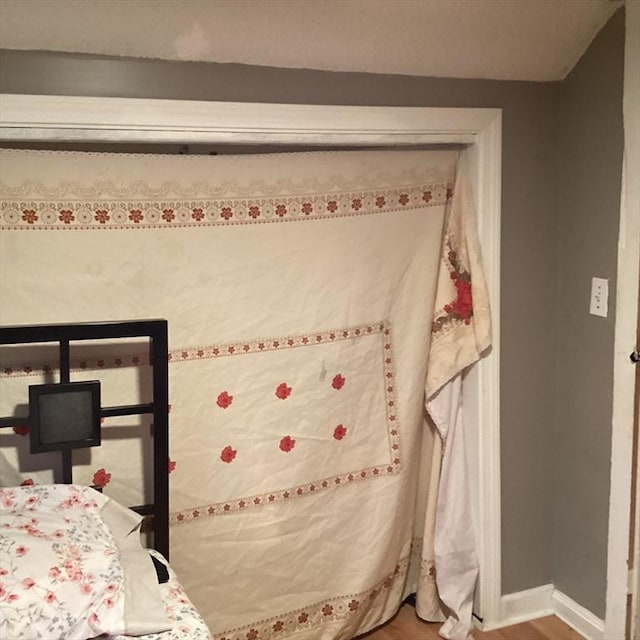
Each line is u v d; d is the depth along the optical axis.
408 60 2.10
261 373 2.13
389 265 2.26
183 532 2.11
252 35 1.87
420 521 2.56
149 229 1.94
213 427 2.09
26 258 1.84
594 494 2.40
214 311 2.05
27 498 1.77
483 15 2.03
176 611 1.70
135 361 1.99
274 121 1.98
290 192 2.08
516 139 2.32
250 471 2.16
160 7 1.72
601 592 2.42
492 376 2.39
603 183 2.24
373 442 2.32
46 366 1.91
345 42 1.97
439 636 2.48
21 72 1.74
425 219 2.29
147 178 1.91
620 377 2.21
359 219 2.18
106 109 1.80
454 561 2.48
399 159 2.22
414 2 1.92
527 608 2.59
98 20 1.72
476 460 2.45
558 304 2.46
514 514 2.53
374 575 2.37
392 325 2.30
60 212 1.85
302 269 2.13
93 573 1.61
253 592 2.22
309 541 2.27
